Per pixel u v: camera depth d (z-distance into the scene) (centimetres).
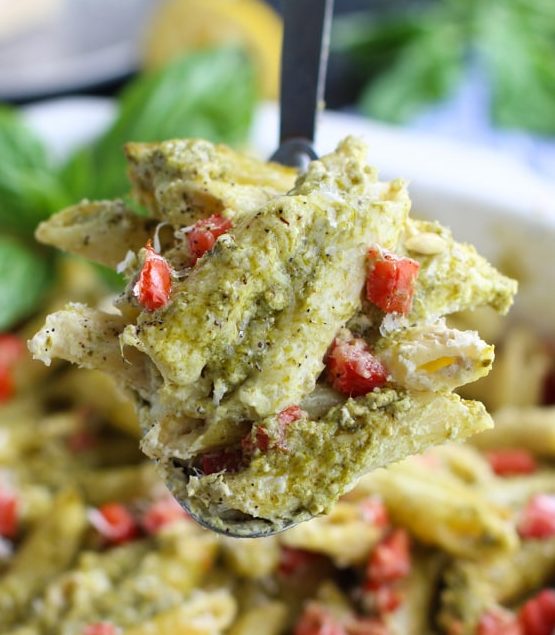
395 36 72
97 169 50
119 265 28
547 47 73
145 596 37
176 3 65
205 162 28
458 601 38
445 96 69
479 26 72
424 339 26
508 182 47
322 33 31
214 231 27
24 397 46
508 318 48
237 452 27
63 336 27
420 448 26
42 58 67
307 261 26
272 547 38
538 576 39
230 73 52
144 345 26
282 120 32
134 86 52
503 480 42
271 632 38
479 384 46
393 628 37
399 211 27
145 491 41
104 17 72
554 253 46
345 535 38
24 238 49
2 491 41
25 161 49
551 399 48
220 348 26
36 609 38
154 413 27
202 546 38
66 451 44
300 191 27
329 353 27
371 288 26
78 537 40
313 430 26
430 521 38
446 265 27
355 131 50
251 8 66
